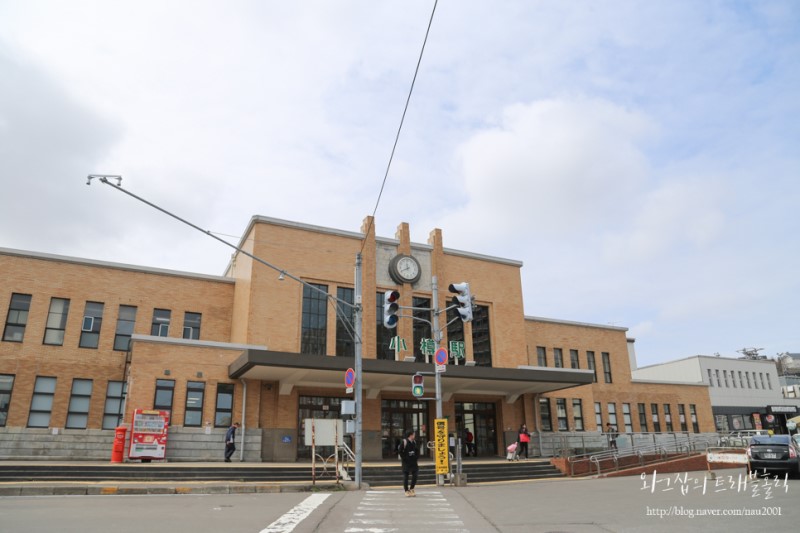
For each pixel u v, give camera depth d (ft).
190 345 81.56
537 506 43.34
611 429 119.24
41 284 86.79
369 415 93.15
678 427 140.26
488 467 80.18
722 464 95.35
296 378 84.74
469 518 36.73
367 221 101.19
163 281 95.25
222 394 82.23
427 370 85.71
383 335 98.12
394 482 69.15
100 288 90.53
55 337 86.07
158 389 78.18
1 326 82.94
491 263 112.47
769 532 29.12
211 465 68.33
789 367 338.75
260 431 83.15
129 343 90.07
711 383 170.50
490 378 91.97
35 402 82.64
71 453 81.82
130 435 73.72
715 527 30.94
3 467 58.39
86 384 86.22
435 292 68.28
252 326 87.10
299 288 92.32
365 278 97.40
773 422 171.83
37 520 32.99
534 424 109.91
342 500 47.75
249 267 90.79
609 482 69.36
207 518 35.14
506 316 110.83
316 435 60.95
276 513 38.27
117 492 50.65
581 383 100.22
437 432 66.08
